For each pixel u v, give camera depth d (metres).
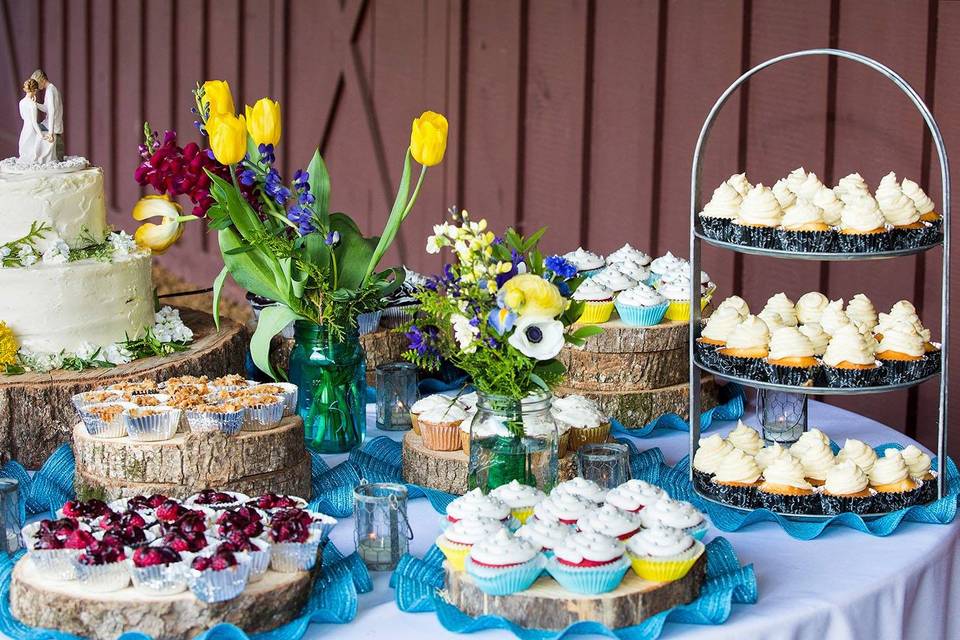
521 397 2.08
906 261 3.68
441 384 2.94
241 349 2.92
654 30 4.36
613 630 1.75
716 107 2.38
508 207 5.12
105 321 2.67
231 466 2.15
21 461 2.50
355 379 2.56
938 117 3.54
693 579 1.84
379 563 1.98
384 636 1.75
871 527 2.19
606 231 4.69
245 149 2.34
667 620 1.79
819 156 3.86
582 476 2.16
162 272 7.68
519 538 1.81
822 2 3.79
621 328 2.74
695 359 2.41
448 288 2.02
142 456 2.12
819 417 2.94
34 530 1.84
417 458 2.35
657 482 2.40
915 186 2.46
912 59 3.58
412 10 5.56
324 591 1.86
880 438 2.76
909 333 2.35
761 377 2.33
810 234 2.29
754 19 4.03
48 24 8.83
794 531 2.17
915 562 2.07
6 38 9.36
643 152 4.46
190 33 7.32
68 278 2.60
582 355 2.76
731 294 4.17
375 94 5.89
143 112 7.87
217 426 2.13
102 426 2.15
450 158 5.40
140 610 1.68
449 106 5.38
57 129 2.79
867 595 1.95
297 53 6.46
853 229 2.30
